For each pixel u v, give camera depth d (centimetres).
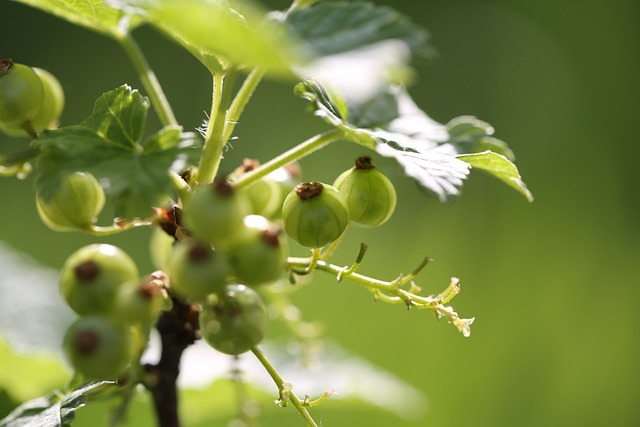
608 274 58
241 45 23
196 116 72
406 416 37
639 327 54
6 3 75
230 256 26
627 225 66
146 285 25
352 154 63
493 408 49
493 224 59
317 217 26
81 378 28
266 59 23
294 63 23
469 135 29
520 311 54
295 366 36
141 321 25
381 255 56
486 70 80
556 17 82
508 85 79
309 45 25
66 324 37
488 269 56
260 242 26
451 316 27
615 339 53
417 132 29
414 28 26
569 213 65
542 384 50
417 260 56
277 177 29
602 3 82
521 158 73
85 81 73
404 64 24
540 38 81
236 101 27
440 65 80
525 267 57
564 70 80
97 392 28
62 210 27
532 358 51
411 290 27
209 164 26
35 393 34
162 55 74
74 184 27
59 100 28
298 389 35
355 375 36
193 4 23
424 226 58
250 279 26
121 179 25
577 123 76
